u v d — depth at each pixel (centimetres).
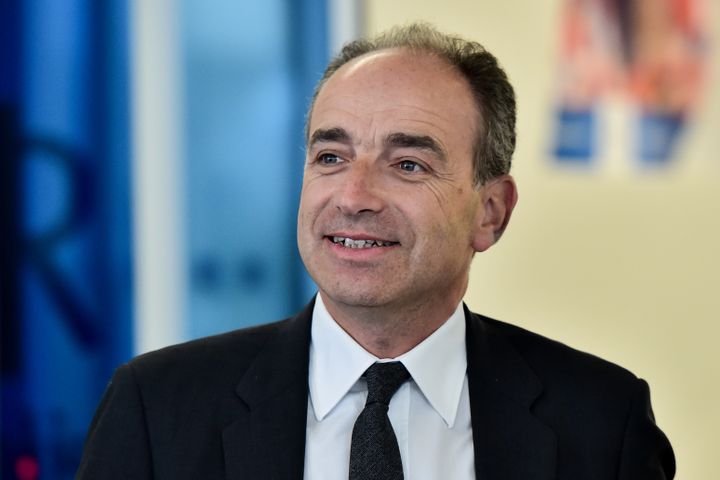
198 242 904
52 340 855
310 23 940
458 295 495
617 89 1064
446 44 492
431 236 456
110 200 871
